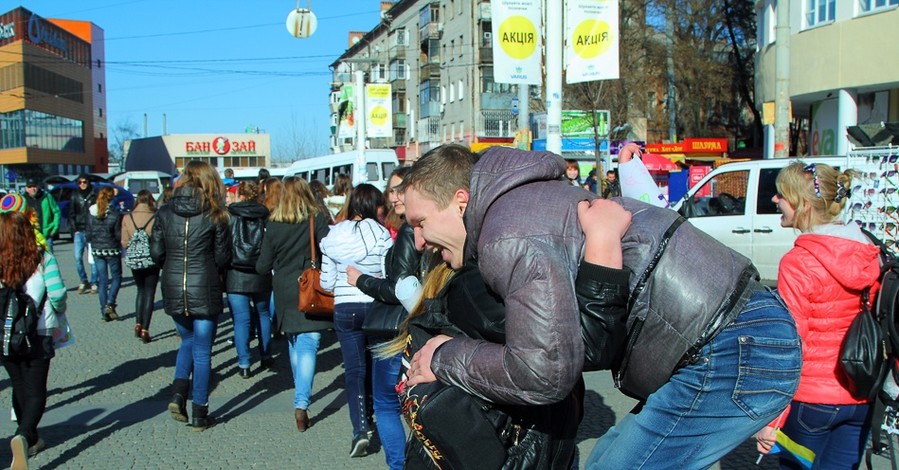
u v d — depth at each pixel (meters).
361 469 4.77
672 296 2.14
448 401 2.19
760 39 21.64
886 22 15.28
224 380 7.12
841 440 3.27
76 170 83.25
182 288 5.41
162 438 5.42
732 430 2.19
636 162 3.30
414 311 2.62
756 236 10.42
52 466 4.85
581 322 2.04
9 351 4.74
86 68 86.88
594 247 2.05
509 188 2.17
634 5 36.03
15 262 4.69
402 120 64.06
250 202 7.09
